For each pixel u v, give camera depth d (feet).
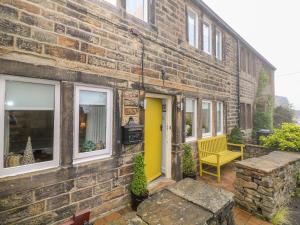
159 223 5.59
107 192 11.10
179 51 16.72
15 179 7.83
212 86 21.81
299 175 14.82
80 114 10.46
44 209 8.63
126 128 11.82
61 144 9.32
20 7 8.00
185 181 8.51
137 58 12.90
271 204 10.85
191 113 19.36
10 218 7.72
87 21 10.21
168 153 16.39
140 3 13.93
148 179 15.05
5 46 7.60
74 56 9.67
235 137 23.88
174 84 16.14
